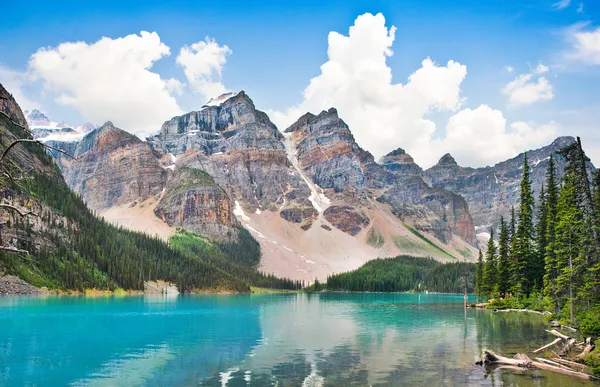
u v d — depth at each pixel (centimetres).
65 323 7694
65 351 5016
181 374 3862
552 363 3988
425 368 3938
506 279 11600
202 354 4788
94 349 5147
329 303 16438
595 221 6334
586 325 5019
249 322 8294
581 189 6750
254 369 4016
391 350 4931
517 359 4066
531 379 3469
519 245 10356
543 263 10112
